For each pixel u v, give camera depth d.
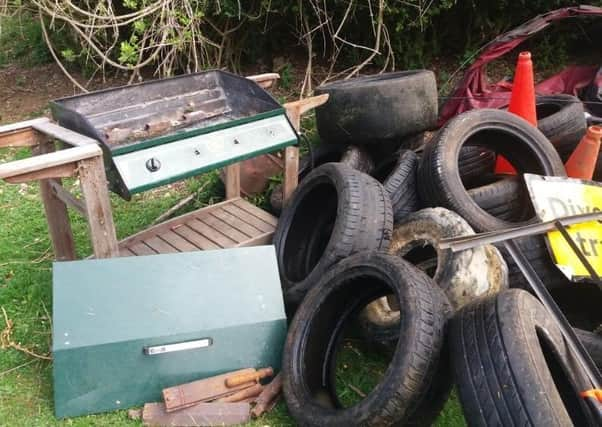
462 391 2.37
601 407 2.29
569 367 2.46
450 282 3.26
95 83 7.64
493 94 5.50
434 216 3.53
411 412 2.55
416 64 7.24
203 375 3.08
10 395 3.12
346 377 3.31
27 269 4.25
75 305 2.95
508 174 4.36
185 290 3.10
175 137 3.45
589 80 5.79
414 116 4.53
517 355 2.26
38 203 5.24
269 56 7.59
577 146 4.54
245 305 3.12
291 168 4.35
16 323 3.70
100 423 2.93
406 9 6.62
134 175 3.31
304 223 4.19
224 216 4.45
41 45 8.34
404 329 2.64
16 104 7.37
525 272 2.95
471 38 7.27
